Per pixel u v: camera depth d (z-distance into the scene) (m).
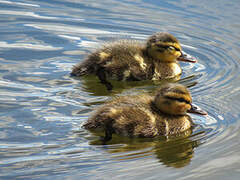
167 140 11.05
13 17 18.69
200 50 17.06
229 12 20.00
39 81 13.89
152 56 15.77
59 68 14.92
